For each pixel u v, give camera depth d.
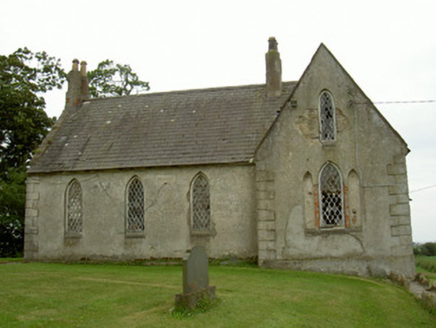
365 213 18.05
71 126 24.88
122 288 13.12
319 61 19.14
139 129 23.36
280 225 18.44
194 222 20.42
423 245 50.75
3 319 9.60
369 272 17.69
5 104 31.88
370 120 18.48
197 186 20.64
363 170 18.27
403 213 17.92
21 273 16.59
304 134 18.81
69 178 21.97
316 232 18.19
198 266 10.96
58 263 21.38
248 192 19.80
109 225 21.19
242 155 20.14
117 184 21.36
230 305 10.83
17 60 35.25
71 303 11.16
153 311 10.34
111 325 9.22
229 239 19.73
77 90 26.81
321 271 17.94
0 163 33.91
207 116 23.11
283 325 9.45
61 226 21.73
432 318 10.88
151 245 20.58
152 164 20.83
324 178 18.69
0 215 28.97
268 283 14.28
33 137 33.47
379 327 10.00
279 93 23.39
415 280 17.22
